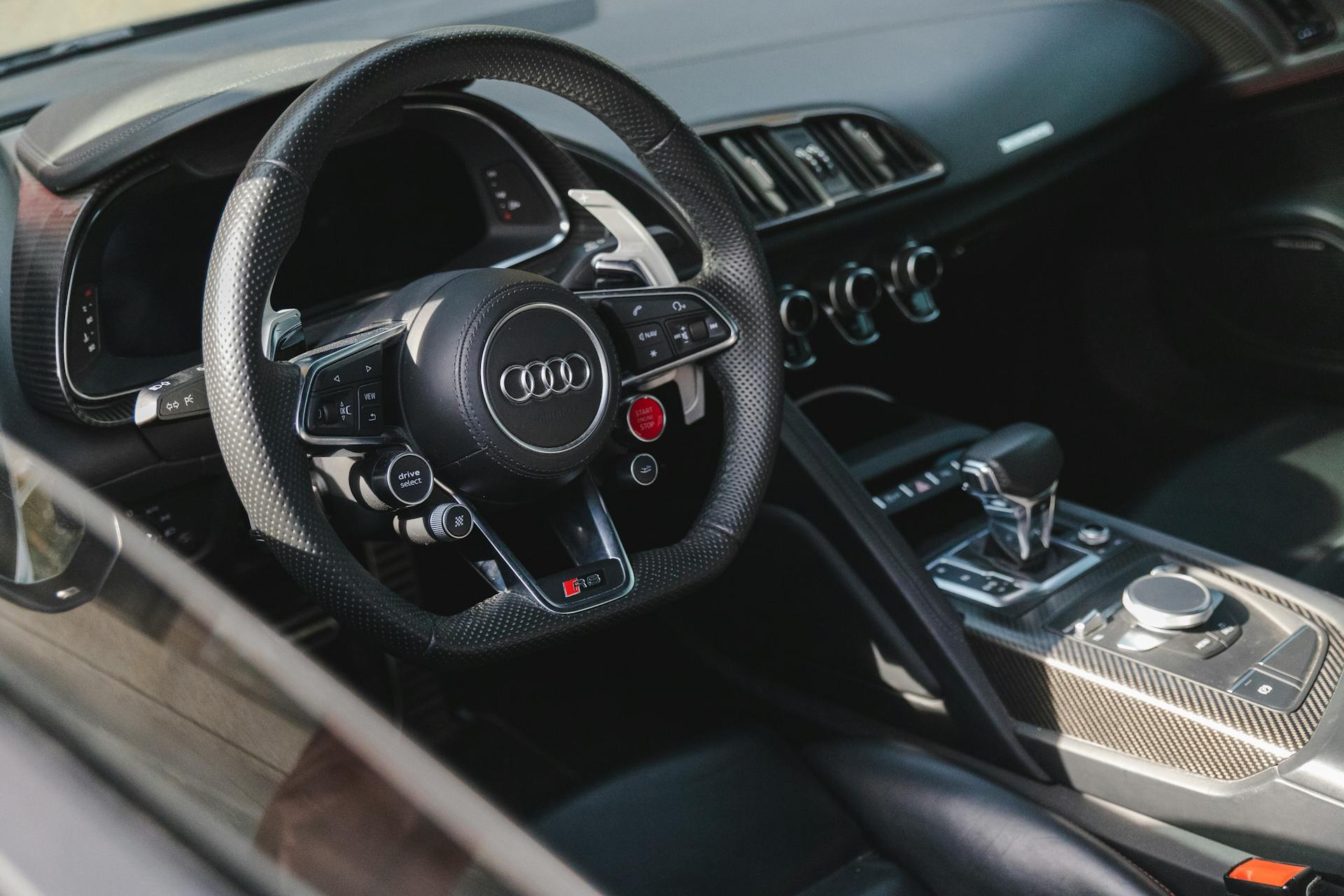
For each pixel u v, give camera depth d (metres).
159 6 1.65
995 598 1.36
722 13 1.84
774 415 1.16
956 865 1.10
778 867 1.11
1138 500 1.88
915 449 1.63
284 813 0.46
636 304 1.09
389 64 0.93
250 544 1.29
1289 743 1.09
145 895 0.35
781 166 1.64
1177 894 1.16
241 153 1.16
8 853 0.34
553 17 1.82
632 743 1.79
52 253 1.09
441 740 1.83
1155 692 1.18
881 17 1.89
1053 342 2.22
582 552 1.08
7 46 1.56
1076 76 1.91
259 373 0.87
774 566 1.46
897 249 1.75
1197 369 2.09
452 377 0.93
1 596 0.53
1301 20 1.87
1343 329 1.89
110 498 1.13
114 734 0.43
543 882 0.53
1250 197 1.97
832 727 1.49
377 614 0.91
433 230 1.41
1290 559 1.65
